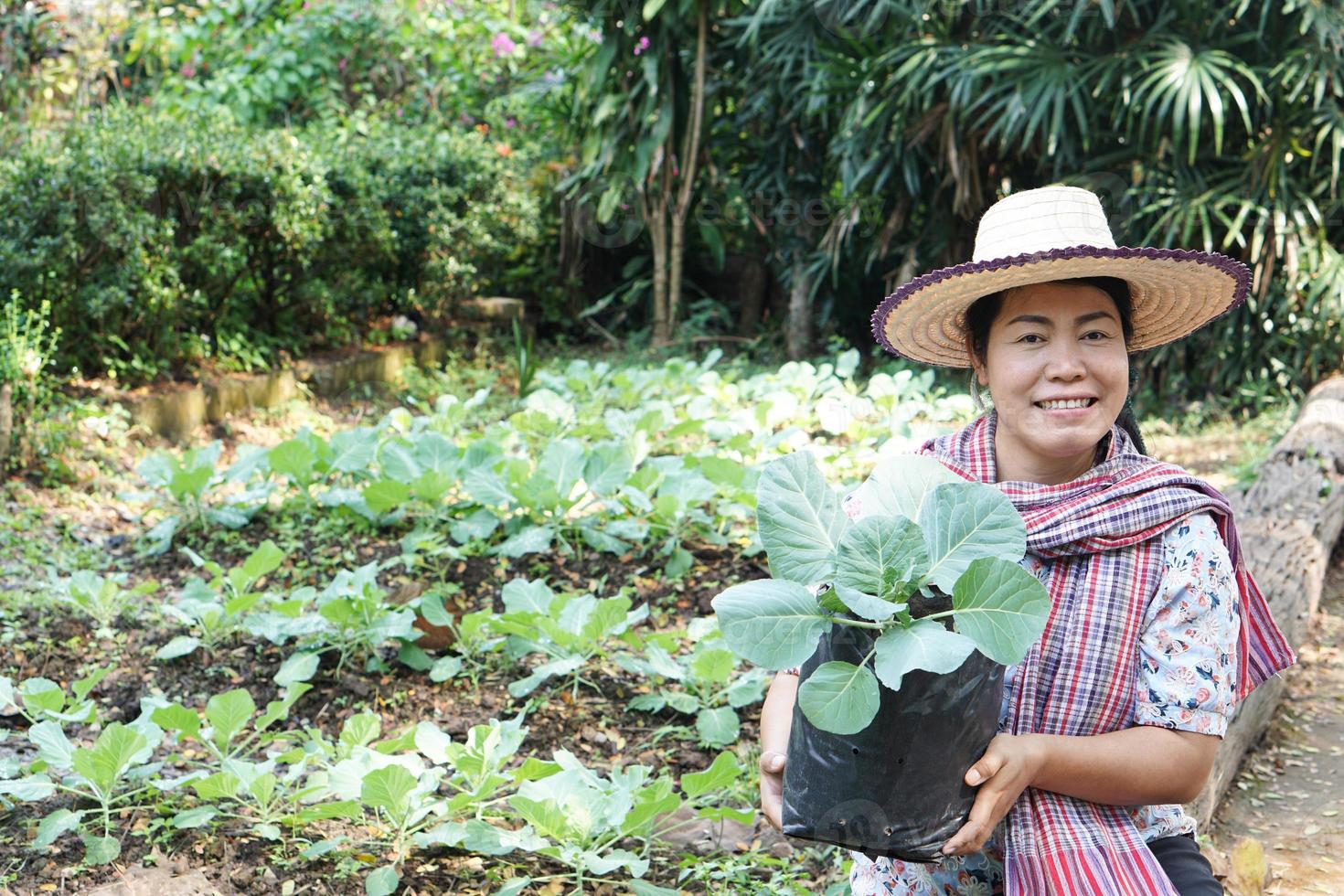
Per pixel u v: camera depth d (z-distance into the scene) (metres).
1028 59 7.71
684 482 4.67
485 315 9.91
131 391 6.50
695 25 9.63
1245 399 7.96
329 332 8.37
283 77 10.13
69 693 3.56
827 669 1.49
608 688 3.64
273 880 2.60
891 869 1.80
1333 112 7.59
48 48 8.98
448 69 10.89
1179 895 1.64
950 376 8.51
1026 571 1.48
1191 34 7.82
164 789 2.81
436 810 2.71
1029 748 1.58
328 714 3.51
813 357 9.73
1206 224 7.36
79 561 4.58
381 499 4.71
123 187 6.24
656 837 2.89
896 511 1.67
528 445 5.91
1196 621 1.65
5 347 5.39
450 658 3.65
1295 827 3.24
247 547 4.77
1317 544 4.62
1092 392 1.71
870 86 8.46
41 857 2.63
